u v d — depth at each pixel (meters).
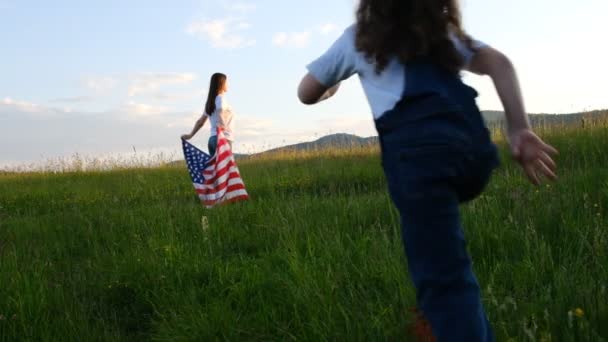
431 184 2.03
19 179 16.25
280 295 3.82
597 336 2.66
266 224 5.96
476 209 5.27
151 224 6.60
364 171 10.80
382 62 2.17
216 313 3.57
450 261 2.07
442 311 2.07
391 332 3.12
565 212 4.91
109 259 5.28
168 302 4.05
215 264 4.65
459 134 2.05
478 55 2.18
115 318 3.99
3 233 7.32
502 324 2.92
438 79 2.13
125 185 12.62
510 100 2.08
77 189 12.48
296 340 3.18
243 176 12.19
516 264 3.94
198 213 7.07
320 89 2.44
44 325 3.67
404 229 2.14
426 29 2.12
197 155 8.66
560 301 3.13
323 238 4.82
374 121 2.22
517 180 7.05
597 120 11.82
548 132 11.98
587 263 3.77
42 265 5.13
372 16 2.20
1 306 3.98
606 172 6.48
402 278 3.74
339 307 3.38
